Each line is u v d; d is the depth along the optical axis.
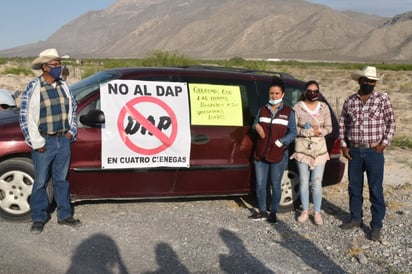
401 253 5.77
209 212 6.89
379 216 6.18
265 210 6.76
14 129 6.04
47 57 5.63
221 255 5.45
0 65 57.69
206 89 6.73
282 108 6.48
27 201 6.09
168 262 5.20
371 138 6.20
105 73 6.76
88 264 5.04
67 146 5.92
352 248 5.84
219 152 6.71
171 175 6.54
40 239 5.62
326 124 6.66
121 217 6.43
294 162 7.15
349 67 81.06
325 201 7.85
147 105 6.41
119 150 6.26
